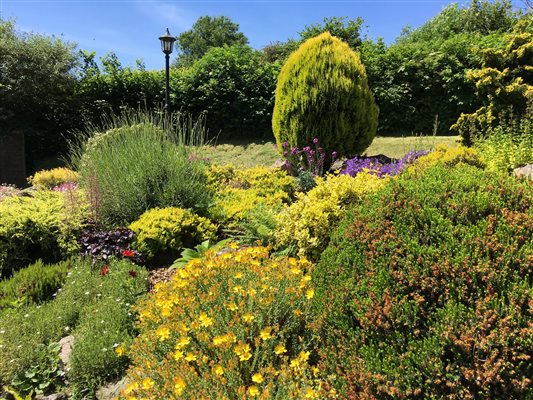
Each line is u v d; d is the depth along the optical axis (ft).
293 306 7.87
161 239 15.53
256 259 10.04
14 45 42.88
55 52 44.73
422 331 5.67
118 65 44.78
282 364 7.04
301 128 23.43
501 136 18.45
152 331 8.17
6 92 41.83
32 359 9.53
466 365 5.26
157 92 43.37
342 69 23.32
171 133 20.85
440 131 35.96
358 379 5.73
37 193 19.93
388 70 37.19
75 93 43.50
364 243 6.80
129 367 8.63
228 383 6.51
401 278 6.04
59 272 13.85
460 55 35.32
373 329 5.94
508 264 5.65
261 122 40.93
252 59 43.52
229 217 17.70
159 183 18.80
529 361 5.12
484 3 61.21
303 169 23.34
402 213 6.76
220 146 40.55
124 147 19.67
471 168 7.67
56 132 44.62
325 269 7.18
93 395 8.64
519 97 19.70
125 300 11.51
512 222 5.98
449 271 5.79
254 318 7.62
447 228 6.26
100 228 16.78
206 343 7.36
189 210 17.52
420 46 37.99
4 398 8.93
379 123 37.27
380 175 19.25
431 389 5.31
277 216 13.58
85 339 9.80
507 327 5.15
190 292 8.63
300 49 24.21
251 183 21.61
